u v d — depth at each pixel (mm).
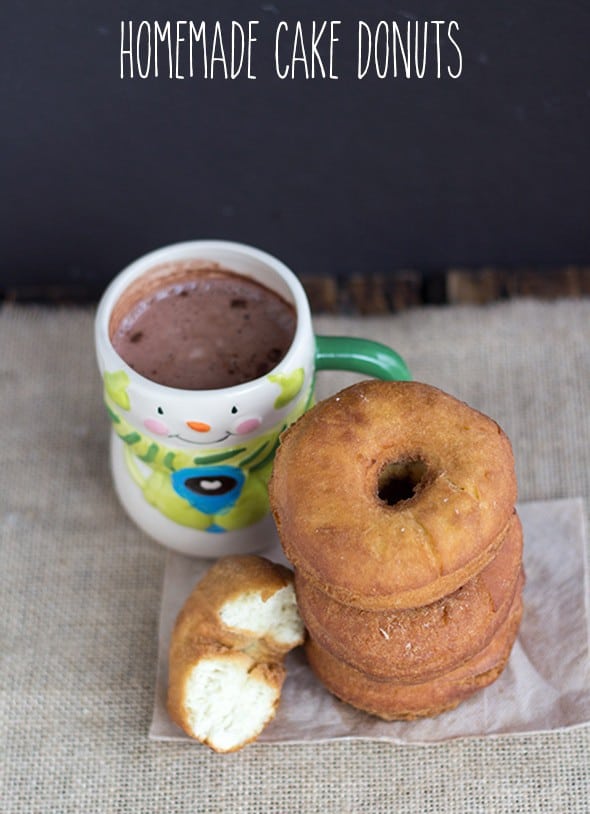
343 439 549
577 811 593
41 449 716
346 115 713
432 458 550
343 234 775
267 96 705
